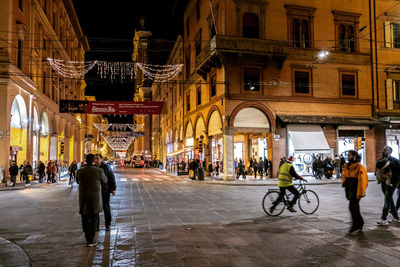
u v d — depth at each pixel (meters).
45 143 31.91
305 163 27.23
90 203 6.57
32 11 26.80
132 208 11.89
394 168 8.27
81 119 57.69
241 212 10.77
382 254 5.85
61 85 38.81
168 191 18.36
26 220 9.68
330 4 28.42
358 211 7.36
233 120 25.56
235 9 25.95
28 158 25.72
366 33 29.34
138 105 26.22
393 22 30.03
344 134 28.48
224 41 24.69
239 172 26.30
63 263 5.57
